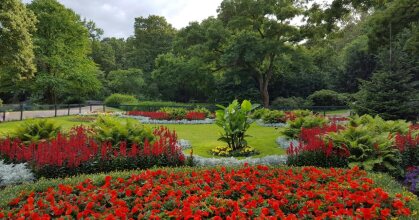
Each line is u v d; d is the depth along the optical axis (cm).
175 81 3144
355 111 1468
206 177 474
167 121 1791
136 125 801
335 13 1617
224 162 689
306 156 662
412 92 1388
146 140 708
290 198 405
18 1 1894
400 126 919
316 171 513
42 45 3014
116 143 726
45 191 446
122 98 3095
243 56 2578
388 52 1451
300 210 362
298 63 2725
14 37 1820
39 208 372
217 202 381
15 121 1744
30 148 655
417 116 1398
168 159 649
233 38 2706
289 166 618
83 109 2825
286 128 1150
